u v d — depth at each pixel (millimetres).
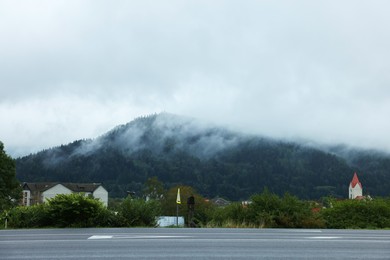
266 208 21656
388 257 9016
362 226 21984
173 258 8648
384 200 23953
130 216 18734
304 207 22141
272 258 8727
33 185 124188
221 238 12164
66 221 18047
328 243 11242
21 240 11609
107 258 8656
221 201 97375
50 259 8562
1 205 50156
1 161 59969
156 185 81188
